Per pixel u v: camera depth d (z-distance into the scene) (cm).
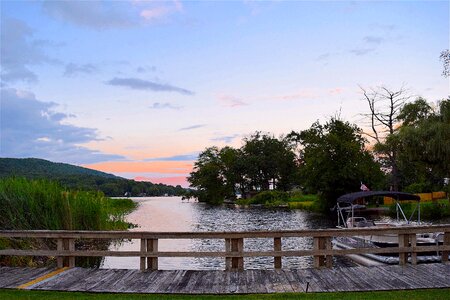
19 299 855
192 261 1988
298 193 8825
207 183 10450
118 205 7438
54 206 1833
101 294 913
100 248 2314
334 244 2142
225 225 4106
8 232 1183
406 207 4516
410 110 4572
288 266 1825
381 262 1600
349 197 2519
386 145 5016
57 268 1175
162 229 3659
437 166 3962
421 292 895
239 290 938
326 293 898
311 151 5681
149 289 952
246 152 11350
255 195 9538
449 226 1172
